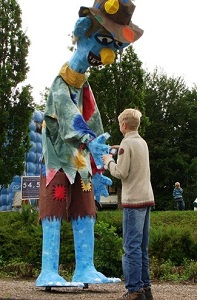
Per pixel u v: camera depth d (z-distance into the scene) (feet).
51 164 24.20
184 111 132.77
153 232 33.55
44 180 24.53
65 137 22.94
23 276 31.19
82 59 23.59
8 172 67.05
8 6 68.95
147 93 132.16
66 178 24.11
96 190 25.03
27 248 33.50
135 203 16.87
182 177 126.82
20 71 68.95
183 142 132.46
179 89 134.51
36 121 84.28
